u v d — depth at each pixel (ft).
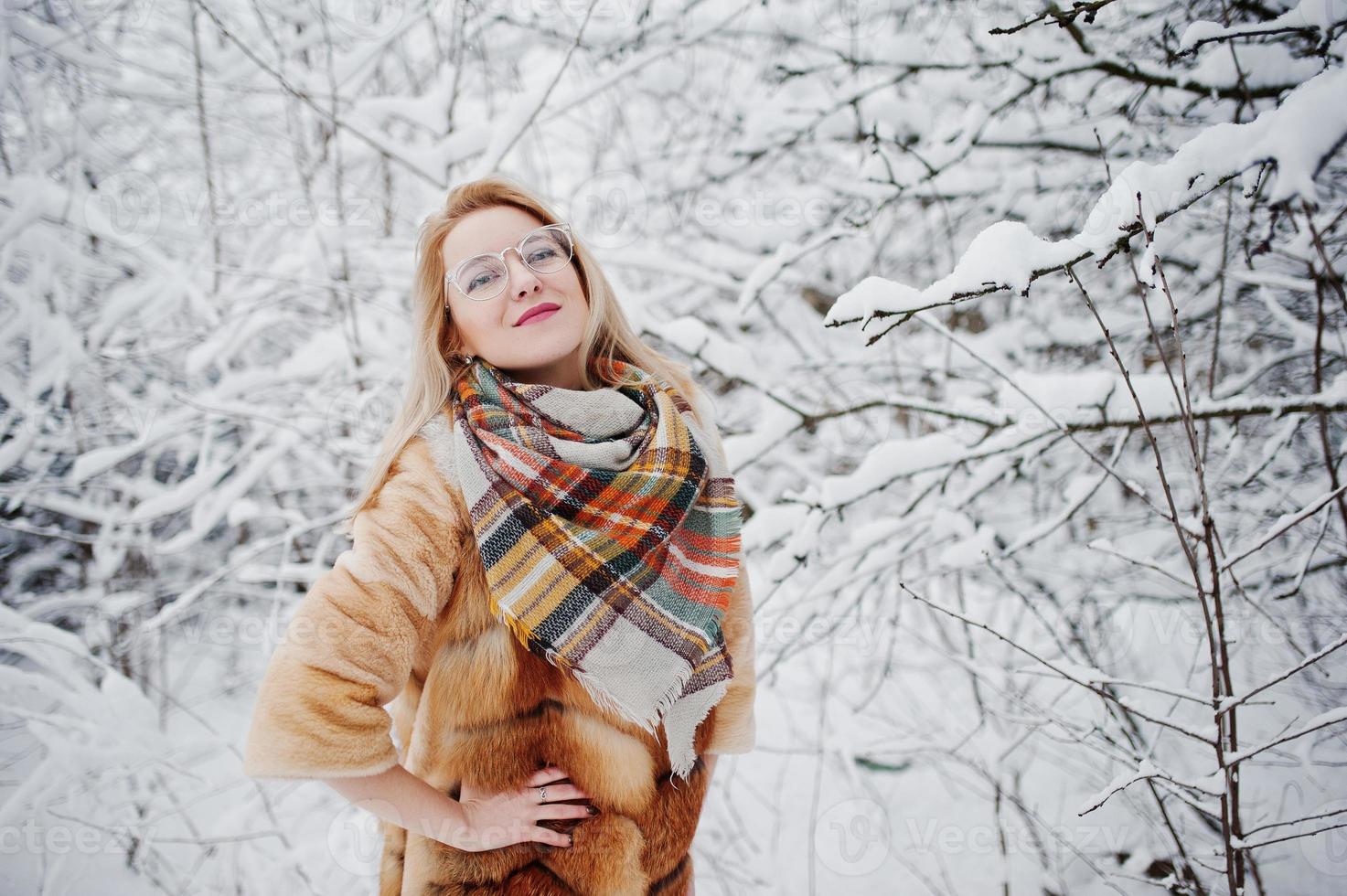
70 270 10.53
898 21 10.51
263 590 11.20
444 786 3.61
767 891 8.25
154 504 9.53
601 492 3.82
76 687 7.92
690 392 5.01
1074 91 9.73
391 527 3.55
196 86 10.50
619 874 3.69
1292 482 8.50
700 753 4.36
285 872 8.14
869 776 9.77
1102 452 9.82
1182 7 8.33
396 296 11.48
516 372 4.44
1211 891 6.52
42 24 9.95
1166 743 7.96
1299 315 8.73
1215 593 4.44
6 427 9.85
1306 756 6.56
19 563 10.87
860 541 7.84
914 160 9.39
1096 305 10.46
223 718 10.38
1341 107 3.63
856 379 10.79
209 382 11.91
